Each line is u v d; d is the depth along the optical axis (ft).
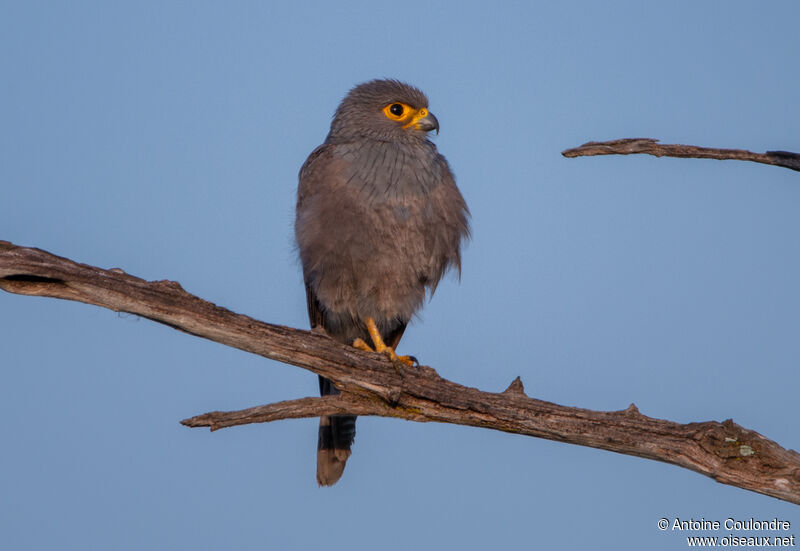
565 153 29.19
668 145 28.76
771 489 27.99
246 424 28.76
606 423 30.14
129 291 29.22
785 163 28.66
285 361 31.60
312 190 39.96
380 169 38.73
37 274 27.99
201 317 30.14
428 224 39.73
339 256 38.86
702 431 28.91
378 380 31.60
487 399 31.42
